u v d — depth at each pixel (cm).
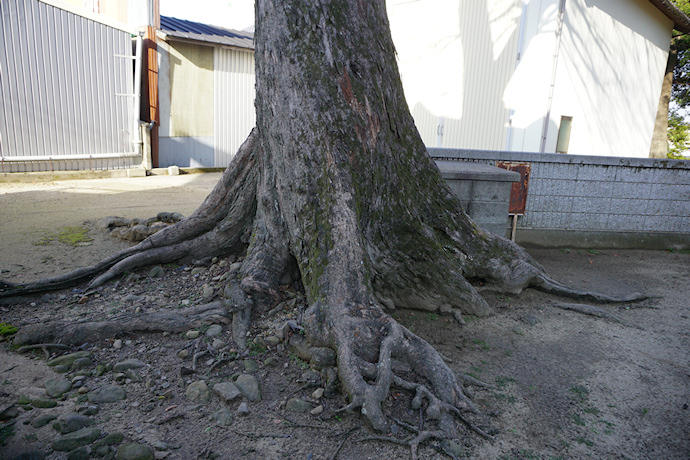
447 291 412
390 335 303
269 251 398
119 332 337
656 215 693
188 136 1373
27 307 383
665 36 1395
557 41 1048
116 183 1044
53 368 298
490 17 1138
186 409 264
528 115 1102
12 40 926
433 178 427
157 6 1248
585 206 677
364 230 380
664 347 377
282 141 363
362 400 262
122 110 1163
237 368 308
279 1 353
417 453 239
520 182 648
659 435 264
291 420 261
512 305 449
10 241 543
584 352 362
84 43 1053
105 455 222
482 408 282
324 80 347
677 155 2191
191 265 467
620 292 511
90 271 434
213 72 1403
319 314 314
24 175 967
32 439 230
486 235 466
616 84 1262
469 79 1184
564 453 246
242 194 455
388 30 387
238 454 232
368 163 362
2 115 930
